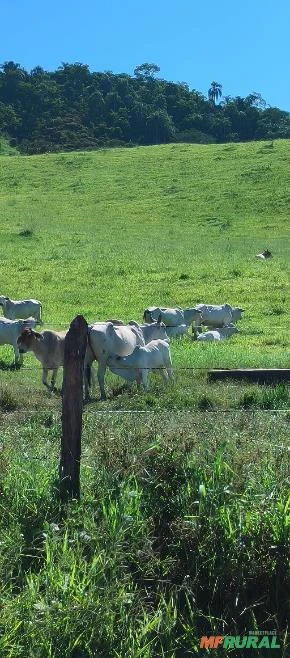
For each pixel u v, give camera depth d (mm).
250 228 46469
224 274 32656
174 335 23078
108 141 111750
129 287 30812
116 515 6707
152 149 71875
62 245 40281
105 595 6133
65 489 7133
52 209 52219
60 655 5859
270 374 14859
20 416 11758
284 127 130750
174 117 137250
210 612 6449
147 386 14352
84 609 5973
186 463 7176
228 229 46344
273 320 25625
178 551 6699
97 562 6352
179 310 23656
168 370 15156
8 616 5926
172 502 6934
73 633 5922
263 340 21922
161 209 51625
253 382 14766
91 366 15289
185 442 7395
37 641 5867
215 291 29797
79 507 6926
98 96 127812
